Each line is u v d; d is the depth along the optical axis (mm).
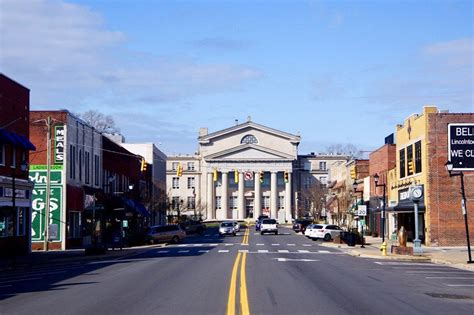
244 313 15508
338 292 20250
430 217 52062
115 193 68938
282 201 148250
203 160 148750
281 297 18703
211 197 146500
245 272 27469
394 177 65188
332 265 32875
